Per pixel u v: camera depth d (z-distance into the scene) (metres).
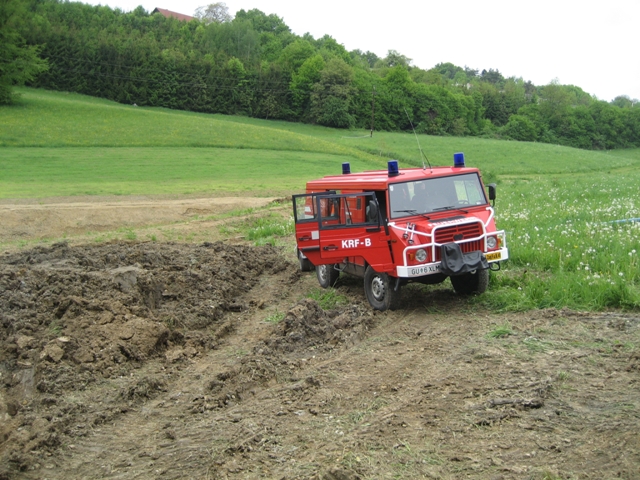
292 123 109.62
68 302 9.48
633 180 34.19
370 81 112.50
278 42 150.12
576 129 128.88
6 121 66.69
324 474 5.12
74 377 7.70
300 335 8.95
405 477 5.05
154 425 6.58
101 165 51.31
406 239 9.67
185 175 48.94
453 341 8.41
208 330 10.25
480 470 5.06
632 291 9.35
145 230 21.94
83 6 138.25
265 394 7.15
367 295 10.78
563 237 13.47
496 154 86.94
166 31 141.62
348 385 7.16
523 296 9.75
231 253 15.99
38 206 26.89
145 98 105.12
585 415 5.82
